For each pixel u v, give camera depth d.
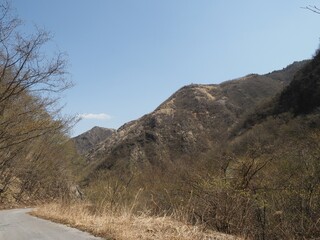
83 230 11.84
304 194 10.59
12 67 16.27
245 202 11.46
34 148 42.81
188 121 109.12
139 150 91.62
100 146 118.50
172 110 120.50
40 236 11.31
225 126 104.88
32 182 49.59
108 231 10.58
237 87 133.75
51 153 47.25
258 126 52.72
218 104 119.81
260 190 11.48
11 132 18.58
